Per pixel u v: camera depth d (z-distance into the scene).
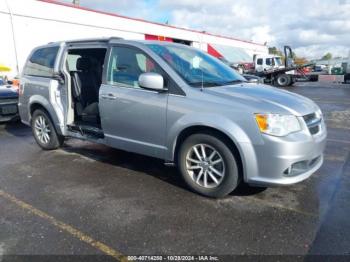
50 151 5.58
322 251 2.63
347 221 3.10
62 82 5.03
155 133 3.87
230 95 3.47
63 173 4.47
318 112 3.72
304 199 3.57
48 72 5.29
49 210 3.38
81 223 3.11
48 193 3.81
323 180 4.11
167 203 3.51
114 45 4.31
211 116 3.39
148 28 26.58
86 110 5.09
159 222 3.11
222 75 4.31
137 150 4.15
